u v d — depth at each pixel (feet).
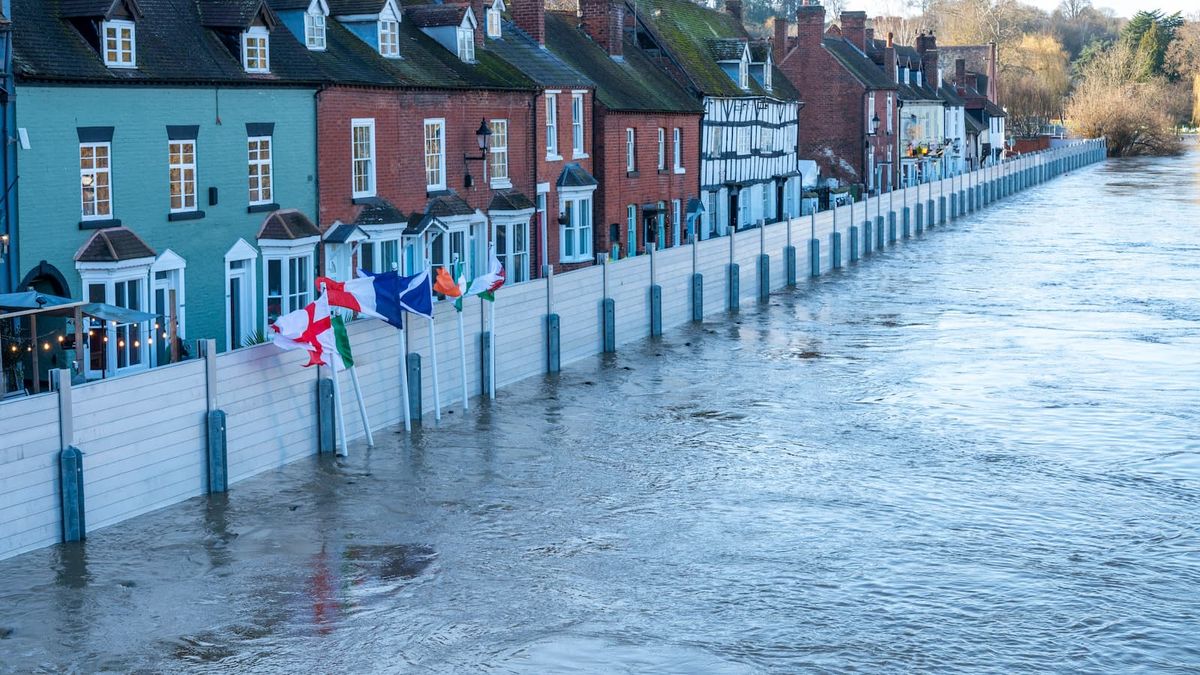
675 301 152.35
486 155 151.64
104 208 105.29
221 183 116.06
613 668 60.80
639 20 219.20
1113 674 60.44
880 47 359.87
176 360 105.29
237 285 119.55
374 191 135.03
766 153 253.03
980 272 203.92
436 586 70.28
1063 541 78.23
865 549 76.54
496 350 115.65
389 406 101.60
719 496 86.38
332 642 63.26
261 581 70.44
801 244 195.11
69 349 98.48
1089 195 367.66
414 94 139.95
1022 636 64.44
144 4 113.09
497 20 168.25
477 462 93.15
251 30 118.62
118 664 60.70
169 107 110.22
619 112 182.70
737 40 237.86
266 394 88.38
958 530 80.07
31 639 62.90
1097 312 164.14
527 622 65.77
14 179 96.73
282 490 85.35
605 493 86.74
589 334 132.98
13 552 71.26
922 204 271.90
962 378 124.16
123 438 77.10
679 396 115.65
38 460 72.08
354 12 139.03
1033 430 104.63
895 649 62.90
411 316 103.04
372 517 80.84
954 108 401.29
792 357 134.31
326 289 93.09
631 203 189.57
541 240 166.20
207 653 61.98
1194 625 65.87
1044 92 581.94
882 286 188.85
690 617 66.54
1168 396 116.26
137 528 77.10
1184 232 263.90
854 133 302.25
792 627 65.41
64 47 102.27
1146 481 90.58
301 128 124.88
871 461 95.35
